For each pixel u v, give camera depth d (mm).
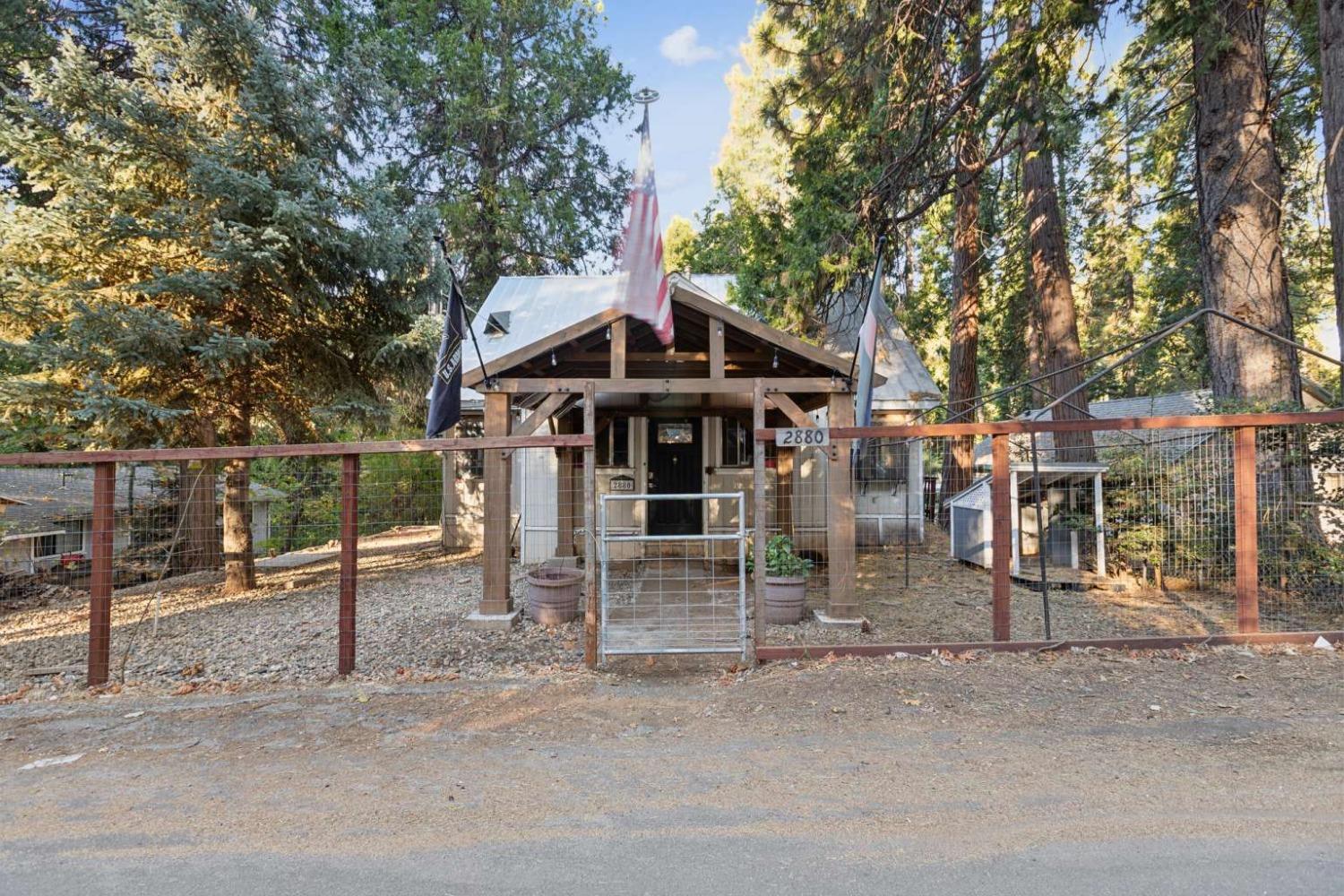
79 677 5949
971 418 16750
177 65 10016
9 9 12352
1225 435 7980
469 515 16062
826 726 4371
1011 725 4289
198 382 10062
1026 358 22062
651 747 4137
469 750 4156
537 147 26156
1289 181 11750
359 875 2846
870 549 13047
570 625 7242
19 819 3396
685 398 9844
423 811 3402
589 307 16047
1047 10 8562
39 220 8969
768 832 3119
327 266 10586
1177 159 13281
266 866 2928
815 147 13047
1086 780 3553
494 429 7332
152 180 9961
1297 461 7242
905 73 11117
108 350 8797
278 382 11164
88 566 12211
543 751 4121
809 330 13727
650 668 5703
